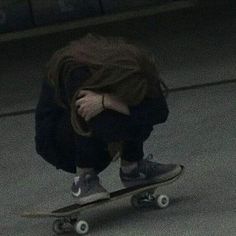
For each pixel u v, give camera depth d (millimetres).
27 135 13656
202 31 19859
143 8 21156
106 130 7836
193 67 17031
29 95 16688
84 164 8188
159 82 8227
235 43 18438
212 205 8555
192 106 13938
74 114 7922
